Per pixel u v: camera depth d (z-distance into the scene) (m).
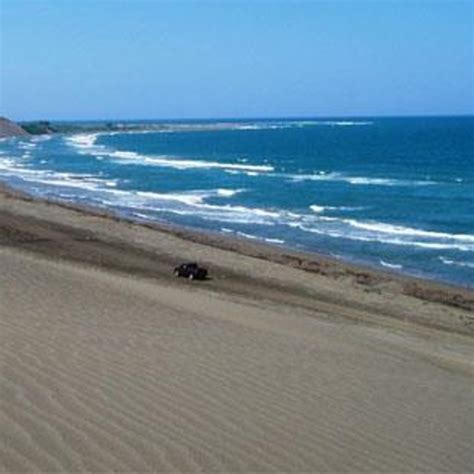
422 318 21.89
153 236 35.62
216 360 9.02
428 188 64.94
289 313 19.12
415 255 34.25
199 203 53.09
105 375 7.57
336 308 22.19
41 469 5.18
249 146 140.88
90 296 13.54
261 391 7.86
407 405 8.21
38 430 5.85
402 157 105.75
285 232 40.34
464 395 9.34
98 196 56.75
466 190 63.00
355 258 33.44
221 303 17.19
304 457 6.10
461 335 19.58
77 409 6.43
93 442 5.77
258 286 25.28
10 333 8.91
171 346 9.53
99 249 31.34
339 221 45.19
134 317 11.74
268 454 6.05
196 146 142.25
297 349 10.70
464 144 134.00
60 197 55.31
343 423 7.14
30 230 35.44
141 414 6.54
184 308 14.20
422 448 6.75
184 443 6.00
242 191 61.81
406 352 13.08
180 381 7.77
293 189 63.59
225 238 37.12
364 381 9.10
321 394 8.10
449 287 27.42
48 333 9.23
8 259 18.14
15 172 79.69
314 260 31.61
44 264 18.81
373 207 52.53
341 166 91.31
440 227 43.78
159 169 84.38
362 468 6.05
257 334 11.66
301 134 197.00
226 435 6.32
